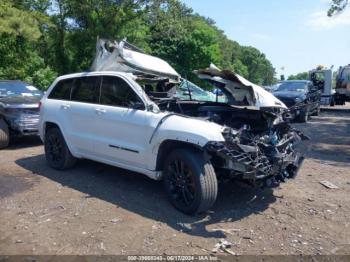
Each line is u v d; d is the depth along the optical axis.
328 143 9.93
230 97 5.72
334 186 5.91
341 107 25.66
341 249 3.87
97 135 5.81
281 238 4.10
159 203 5.09
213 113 5.70
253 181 4.60
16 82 10.41
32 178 6.24
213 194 4.50
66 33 23.22
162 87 6.47
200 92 8.86
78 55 23.70
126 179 6.16
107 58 6.39
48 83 21.64
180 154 4.64
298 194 5.52
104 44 6.62
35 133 8.88
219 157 4.57
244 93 5.42
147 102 5.17
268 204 5.10
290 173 5.26
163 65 6.65
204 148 4.38
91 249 3.83
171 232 4.21
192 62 48.41
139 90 5.32
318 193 5.58
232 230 4.27
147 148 5.02
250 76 129.12
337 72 27.59
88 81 6.20
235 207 4.98
